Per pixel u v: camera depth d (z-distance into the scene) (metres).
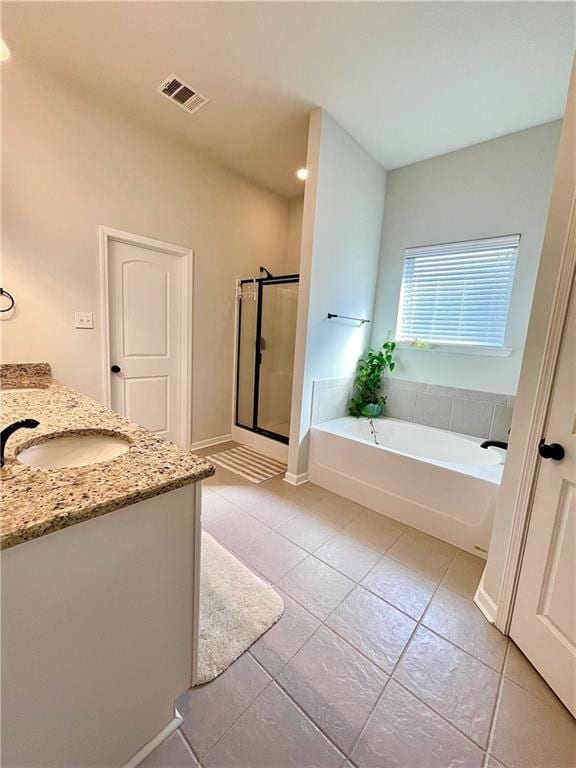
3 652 0.62
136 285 2.70
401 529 2.08
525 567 1.27
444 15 1.52
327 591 1.54
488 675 1.18
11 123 1.91
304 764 0.91
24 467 0.84
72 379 2.33
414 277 2.97
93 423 1.28
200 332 3.16
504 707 1.07
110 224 2.39
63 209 2.17
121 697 0.83
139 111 2.33
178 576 0.90
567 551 1.10
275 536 1.94
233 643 1.24
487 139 2.48
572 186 1.13
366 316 3.10
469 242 2.62
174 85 2.06
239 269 3.39
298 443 2.62
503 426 2.53
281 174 3.21
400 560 1.78
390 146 2.62
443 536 1.97
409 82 1.94
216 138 2.63
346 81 1.96
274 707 1.05
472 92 2.00
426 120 2.29
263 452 3.30
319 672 1.16
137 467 0.88
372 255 3.03
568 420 1.11
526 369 1.30
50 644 0.68
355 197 2.68
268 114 2.30
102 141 2.28
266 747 0.95
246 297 3.44
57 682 0.71
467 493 1.87
